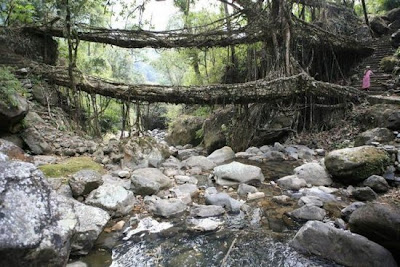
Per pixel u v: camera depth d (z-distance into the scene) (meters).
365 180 5.42
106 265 3.21
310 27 11.63
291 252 3.46
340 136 9.34
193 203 4.91
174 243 3.69
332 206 4.69
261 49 12.59
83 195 4.47
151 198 4.88
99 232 3.54
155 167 6.67
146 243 3.67
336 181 5.82
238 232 3.96
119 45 11.48
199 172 6.75
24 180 2.55
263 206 4.81
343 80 13.02
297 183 5.66
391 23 17.48
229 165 6.15
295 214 4.35
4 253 2.06
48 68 9.12
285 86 9.13
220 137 12.45
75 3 8.39
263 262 3.31
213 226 4.05
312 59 12.24
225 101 9.17
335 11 16.06
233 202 4.70
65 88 9.99
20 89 7.14
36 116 7.50
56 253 2.34
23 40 9.70
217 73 16.94
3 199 2.31
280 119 11.43
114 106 13.59
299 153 8.78
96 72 18.06
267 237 3.82
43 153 6.47
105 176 5.51
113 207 4.25
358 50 13.69
